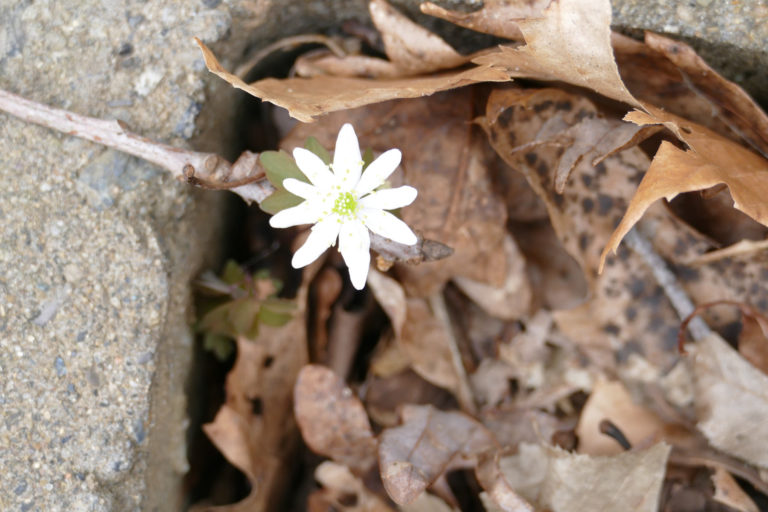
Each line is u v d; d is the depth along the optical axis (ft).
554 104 0.83
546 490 0.83
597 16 0.75
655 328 0.84
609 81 0.78
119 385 0.82
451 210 0.86
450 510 0.85
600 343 0.85
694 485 0.85
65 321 0.82
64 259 0.82
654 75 0.83
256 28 0.86
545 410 0.87
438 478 0.85
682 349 0.82
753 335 0.82
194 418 0.89
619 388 0.85
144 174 0.83
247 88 0.78
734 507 0.83
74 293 0.82
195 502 0.90
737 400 0.82
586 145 0.81
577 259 0.85
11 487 0.80
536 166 0.84
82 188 0.82
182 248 0.85
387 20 0.83
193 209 0.85
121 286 0.82
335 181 0.78
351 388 0.89
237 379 0.88
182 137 0.83
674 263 0.83
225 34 0.84
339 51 0.87
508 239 0.88
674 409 0.84
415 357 0.89
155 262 0.82
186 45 0.84
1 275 0.82
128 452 0.81
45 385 0.81
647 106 0.79
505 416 0.87
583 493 0.83
